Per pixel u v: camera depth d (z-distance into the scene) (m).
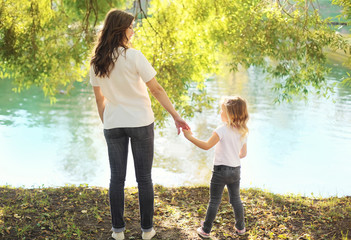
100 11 10.47
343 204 4.90
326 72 8.33
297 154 13.83
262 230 3.94
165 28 8.30
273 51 7.93
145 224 3.37
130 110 3.02
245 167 12.34
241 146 3.58
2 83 29.53
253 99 23.62
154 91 3.04
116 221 3.36
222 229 3.95
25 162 12.69
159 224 4.00
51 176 11.33
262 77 31.19
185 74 8.04
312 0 8.00
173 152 13.96
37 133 16.69
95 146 14.95
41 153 13.80
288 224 4.11
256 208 4.59
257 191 5.55
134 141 3.07
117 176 3.20
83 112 21.05
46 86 9.63
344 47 7.69
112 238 3.56
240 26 8.09
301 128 17.61
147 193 3.24
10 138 15.77
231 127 3.52
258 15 8.01
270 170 12.02
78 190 5.12
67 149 14.43
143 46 8.07
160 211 4.39
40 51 8.91
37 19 8.70
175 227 3.94
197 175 11.42
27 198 4.66
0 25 8.60
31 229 3.71
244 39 7.83
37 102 23.38
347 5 5.37
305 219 4.26
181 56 8.02
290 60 8.17
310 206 4.74
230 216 4.32
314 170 12.07
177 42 8.38
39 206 4.34
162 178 11.07
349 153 14.02
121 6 10.92
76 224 3.88
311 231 3.92
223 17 8.33
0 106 22.06
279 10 7.97
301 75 8.34
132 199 4.79
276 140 15.67
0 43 8.67
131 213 4.25
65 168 12.20
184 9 8.41
